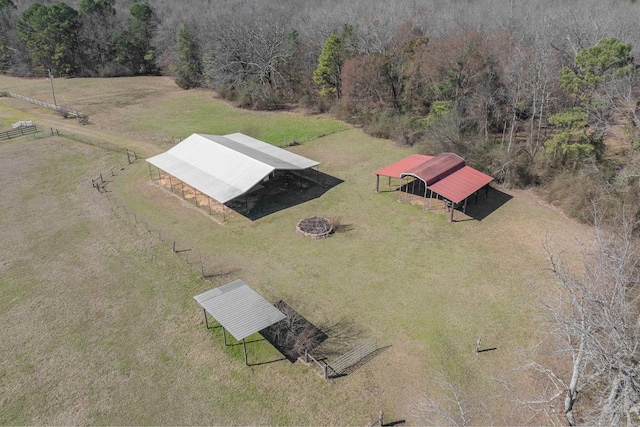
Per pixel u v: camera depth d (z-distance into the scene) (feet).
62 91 272.72
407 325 85.51
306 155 169.68
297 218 123.54
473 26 231.30
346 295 93.61
